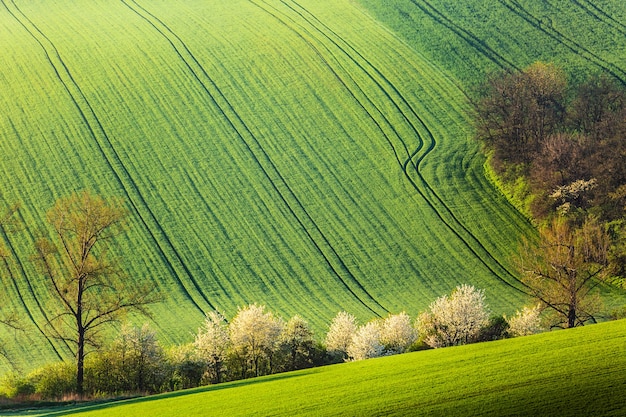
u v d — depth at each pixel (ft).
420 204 348.38
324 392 147.84
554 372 142.82
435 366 155.12
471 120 398.62
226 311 287.07
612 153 325.01
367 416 133.69
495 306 282.77
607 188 317.01
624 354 148.05
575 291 221.05
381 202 351.67
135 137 393.50
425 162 374.22
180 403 151.53
